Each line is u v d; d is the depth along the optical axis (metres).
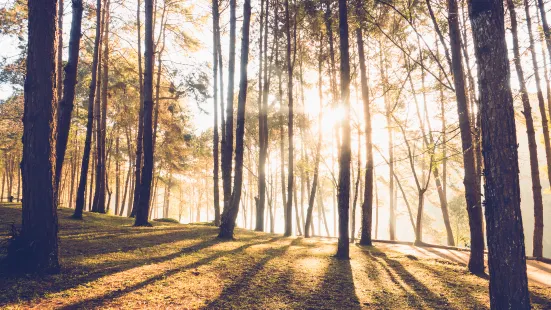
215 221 20.88
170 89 20.70
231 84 14.09
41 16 6.22
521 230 4.54
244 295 5.91
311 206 21.02
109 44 21.94
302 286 6.81
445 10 11.37
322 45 21.95
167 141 32.41
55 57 6.46
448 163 24.22
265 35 21.75
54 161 6.41
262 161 22.56
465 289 7.23
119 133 33.91
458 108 9.75
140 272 6.75
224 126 19.83
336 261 9.88
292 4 19.80
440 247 16.95
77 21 11.79
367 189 16.12
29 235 6.05
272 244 13.09
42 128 6.18
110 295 5.29
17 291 5.03
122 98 25.45
